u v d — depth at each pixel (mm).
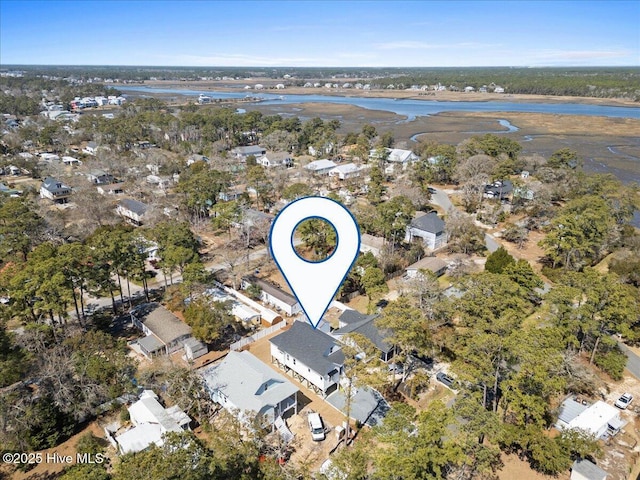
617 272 50844
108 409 33625
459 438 23953
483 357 30484
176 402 33000
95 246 46406
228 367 35000
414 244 63219
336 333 38938
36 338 35438
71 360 33656
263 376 33000
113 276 57188
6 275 41875
